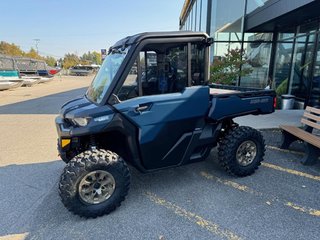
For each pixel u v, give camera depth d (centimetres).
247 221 261
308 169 382
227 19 964
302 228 249
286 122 627
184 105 298
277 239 235
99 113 262
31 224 264
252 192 318
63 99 1306
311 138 388
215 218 267
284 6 679
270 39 967
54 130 661
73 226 260
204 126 328
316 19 738
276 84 976
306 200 297
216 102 322
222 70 852
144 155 293
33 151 495
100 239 240
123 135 281
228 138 348
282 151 454
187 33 285
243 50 923
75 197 261
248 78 974
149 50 278
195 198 307
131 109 273
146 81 284
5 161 443
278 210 279
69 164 262
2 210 291
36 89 1919
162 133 295
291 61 890
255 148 364
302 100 829
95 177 269
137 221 265
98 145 301
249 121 639
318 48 750
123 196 283
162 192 323
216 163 412
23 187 345
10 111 960
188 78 301
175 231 248
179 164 323
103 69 323
